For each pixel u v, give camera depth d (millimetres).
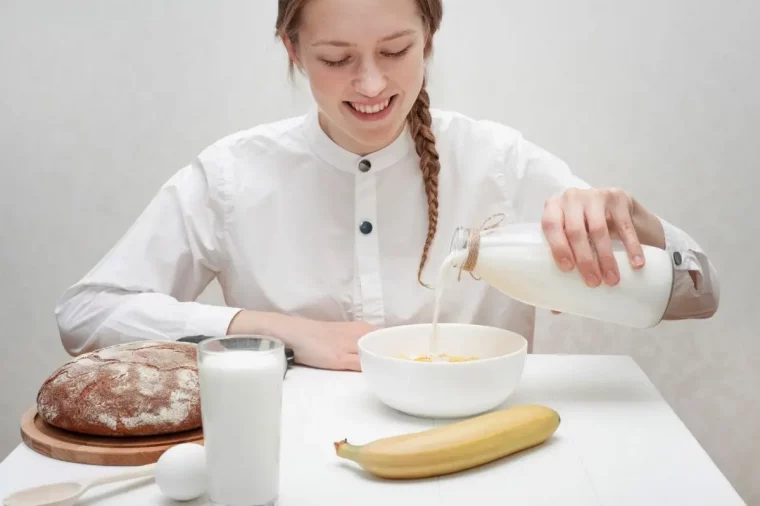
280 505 748
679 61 1887
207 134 2016
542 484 791
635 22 1883
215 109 2004
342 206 1525
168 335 1332
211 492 747
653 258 1053
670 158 1931
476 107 1968
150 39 1982
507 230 1109
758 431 1984
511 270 1062
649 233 1251
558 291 1054
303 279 1523
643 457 858
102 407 919
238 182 1555
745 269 1941
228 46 1974
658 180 1944
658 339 1981
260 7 1951
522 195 1608
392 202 1520
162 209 1571
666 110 1911
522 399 1070
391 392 980
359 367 1229
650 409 1023
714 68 1879
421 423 977
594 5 1888
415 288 1524
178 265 1565
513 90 1949
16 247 2082
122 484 820
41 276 2092
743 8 1846
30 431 952
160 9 1968
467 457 812
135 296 1415
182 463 760
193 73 1991
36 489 778
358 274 1515
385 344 1123
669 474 812
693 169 1928
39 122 2029
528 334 1642
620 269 1045
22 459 898
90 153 2037
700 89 1893
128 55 1991
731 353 1969
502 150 1588
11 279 2094
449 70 1954
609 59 1906
